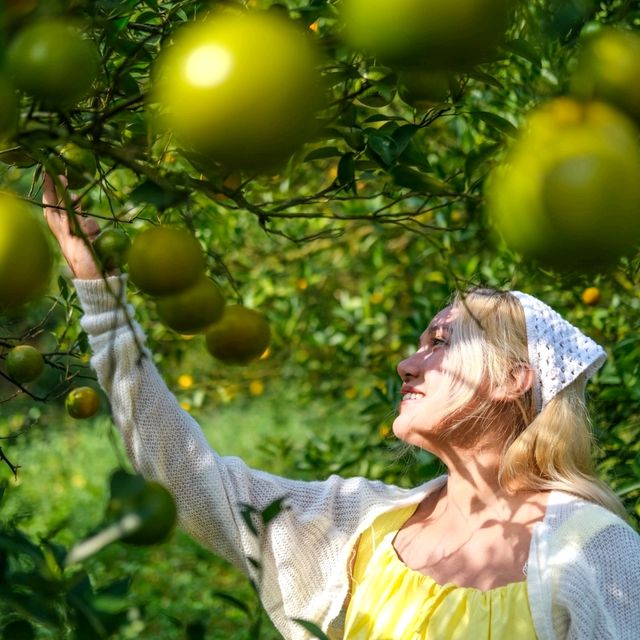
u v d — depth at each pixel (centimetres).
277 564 182
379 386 350
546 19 88
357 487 193
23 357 142
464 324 179
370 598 172
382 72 110
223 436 904
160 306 97
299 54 69
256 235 416
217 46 68
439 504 186
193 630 100
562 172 66
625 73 72
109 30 117
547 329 176
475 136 329
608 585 156
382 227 365
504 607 158
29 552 87
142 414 172
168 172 101
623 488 238
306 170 344
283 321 417
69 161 121
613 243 67
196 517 179
